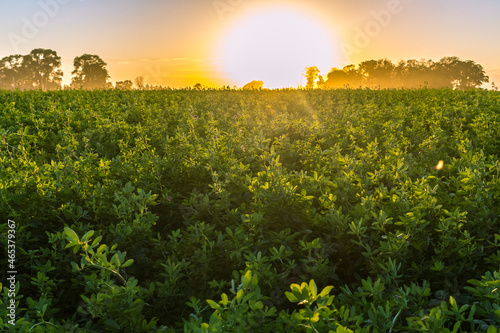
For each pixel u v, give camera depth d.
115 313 2.16
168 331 2.19
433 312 1.75
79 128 9.33
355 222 3.14
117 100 15.17
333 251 3.11
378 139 7.51
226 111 12.09
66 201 3.93
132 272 3.18
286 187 3.69
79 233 3.43
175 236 3.36
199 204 3.83
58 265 3.14
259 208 3.62
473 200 3.42
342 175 4.37
